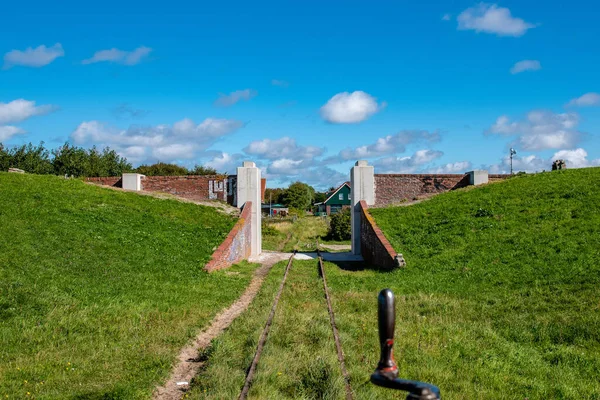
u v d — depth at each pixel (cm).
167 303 1462
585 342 1104
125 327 1200
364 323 1274
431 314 1395
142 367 937
